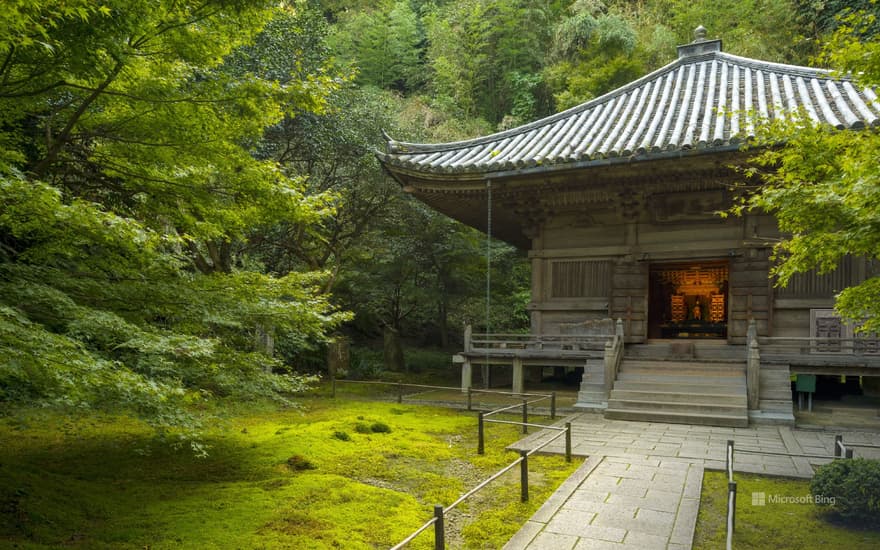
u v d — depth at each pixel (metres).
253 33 6.45
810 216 5.24
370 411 12.71
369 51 37.88
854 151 5.28
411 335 29.34
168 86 6.09
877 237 4.79
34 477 6.43
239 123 6.72
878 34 5.14
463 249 22.25
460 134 29.48
